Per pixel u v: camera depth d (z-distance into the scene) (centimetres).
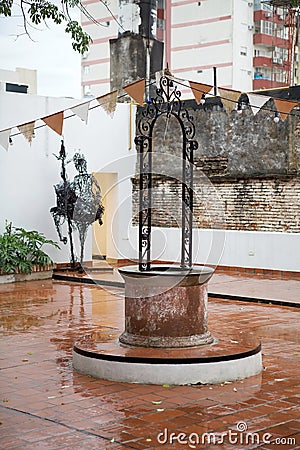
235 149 1612
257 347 738
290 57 2208
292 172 1523
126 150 1752
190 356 690
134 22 1956
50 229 1619
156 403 625
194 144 761
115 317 1057
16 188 1569
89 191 1591
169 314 722
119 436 543
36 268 1498
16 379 705
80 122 1666
